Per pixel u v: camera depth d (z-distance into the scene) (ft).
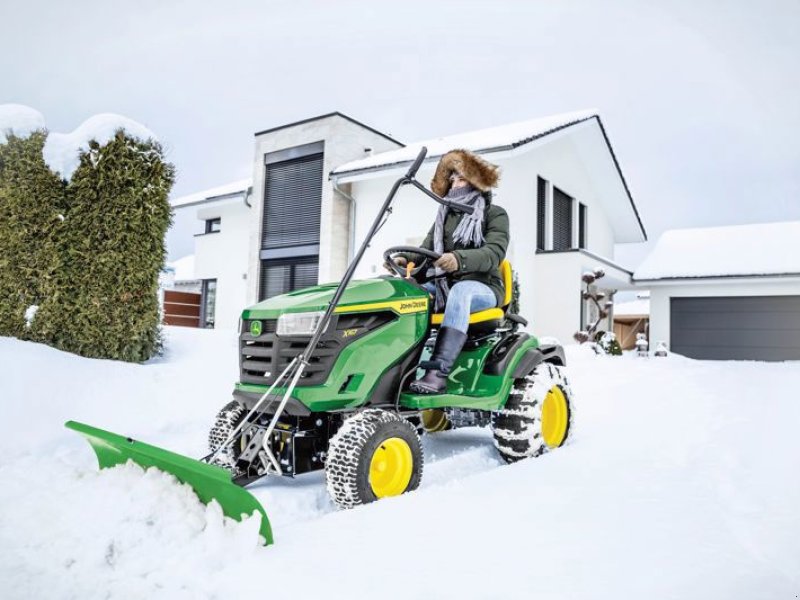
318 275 44.47
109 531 6.12
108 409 13.00
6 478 7.53
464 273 10.64
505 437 10.78
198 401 14.38
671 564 5.56
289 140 46.88
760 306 46.62
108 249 16.21
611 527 6.61
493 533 6.42
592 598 4.85
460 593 4.96
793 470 9.12
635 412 15.52
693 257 50.62
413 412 9.48
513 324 12.41
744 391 19.34
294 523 7.80
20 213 15.78
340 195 43.70
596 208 53.52
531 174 41.24
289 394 8.05
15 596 5.07
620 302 94.73
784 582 5.18
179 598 5.03
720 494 7.99
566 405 12.03
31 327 15.57
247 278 49.08
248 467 8.66
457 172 11.55
